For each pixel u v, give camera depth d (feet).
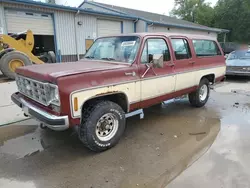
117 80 10.96
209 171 9.39
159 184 8.63
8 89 22.63
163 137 12.91
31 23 38.75
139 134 13.37
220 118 16.08
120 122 11.54
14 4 35.86
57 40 42.60
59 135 13.24
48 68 10.98
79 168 9.78
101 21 50.29
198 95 17.99
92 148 10.79
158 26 64.64
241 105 19.51
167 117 16.43
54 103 9.29
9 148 11.65
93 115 10.37
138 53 12.10
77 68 10.64
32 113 10.34
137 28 59.72
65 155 10.92
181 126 14.62
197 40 16.75
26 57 29.04
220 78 19.94
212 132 13.53
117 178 9.05
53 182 8.82
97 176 9.20
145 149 11.47
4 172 9.50
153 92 13.11
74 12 43.80
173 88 14.66
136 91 12.01
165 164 10.02
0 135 13.20
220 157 10.51
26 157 10.75
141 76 12.13
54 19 41.34
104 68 10.71
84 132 10.41
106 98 11.60
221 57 19.72
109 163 10.16
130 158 10.58
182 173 9.30
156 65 12.19
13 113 16.46
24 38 35.29
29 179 9.02
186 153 10.98
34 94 10.60
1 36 30.19
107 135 11.25
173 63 14.33
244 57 34.04
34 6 38.06
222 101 20.89
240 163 9.96
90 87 9.85
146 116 16.72
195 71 16.42
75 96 9.36
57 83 8.93
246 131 13.58
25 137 12.98
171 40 14.37
